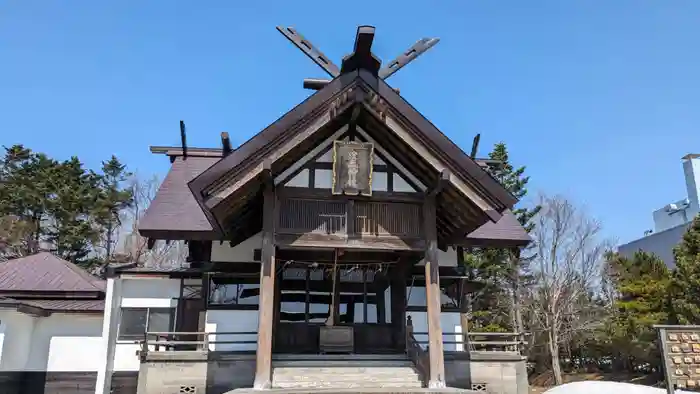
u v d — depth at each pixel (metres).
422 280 15.74
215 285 14.84
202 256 15.20
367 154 11.38
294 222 11.34
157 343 12.87
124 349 15.33
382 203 11.80
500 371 14.20
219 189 10.18
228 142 15.57
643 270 33.59
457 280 15.99
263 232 11.04
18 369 15.47
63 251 36.66
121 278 15.67
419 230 11.80
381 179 12.18
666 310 29.16
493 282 36.25
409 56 11.67
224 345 14.10
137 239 40.88
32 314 15.66
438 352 10.91
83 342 16.42
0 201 35.75
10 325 15.55
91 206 38.31
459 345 15.47
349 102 10.80
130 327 15.53
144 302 15.68
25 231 34.84
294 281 15.45
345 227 11.50
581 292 34.72
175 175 18.31
